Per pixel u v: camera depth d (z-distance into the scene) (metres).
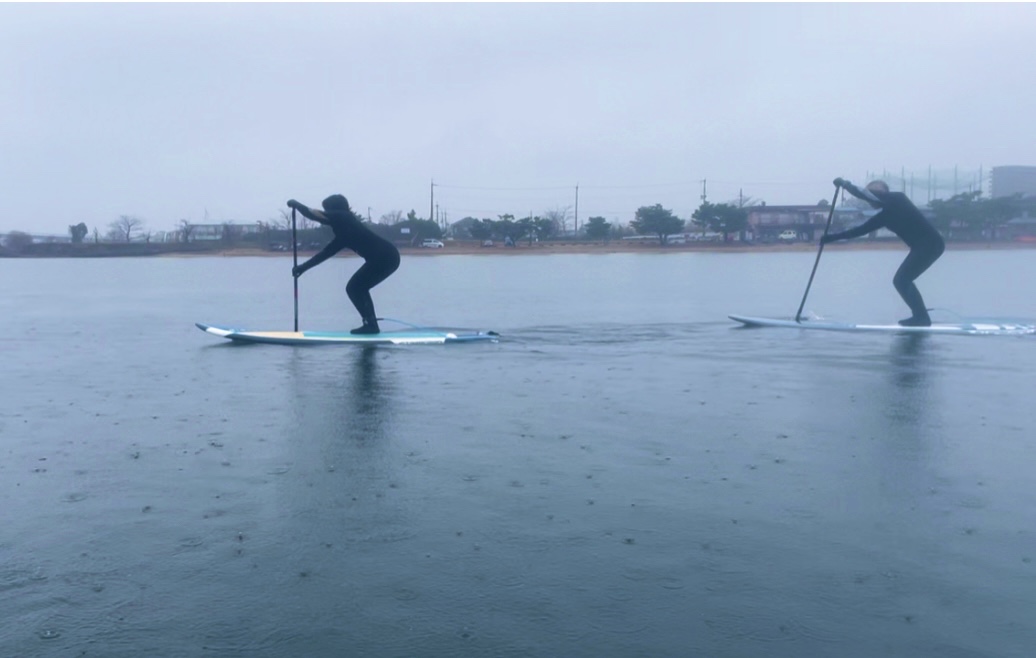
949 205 59.56
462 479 7.26
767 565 5.54
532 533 6.05
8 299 28.88
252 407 10.22
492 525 6.21
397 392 11.21
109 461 7.80
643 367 13.44
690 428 9.11
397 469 7.55
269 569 5.48
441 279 38.62
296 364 13.79
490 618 4.86
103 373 12.88
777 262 52.03
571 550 5.77
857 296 28.97
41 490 6.97
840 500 6.75
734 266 48.09
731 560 5.61
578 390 11.37
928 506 6.62
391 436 8.75
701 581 5.31
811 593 5.15
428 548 5.80
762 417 9.66
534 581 5.31
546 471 7.50
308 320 21.77
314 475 7.38
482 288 33.12
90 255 68.31
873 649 4.54
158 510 6.52
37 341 17.14
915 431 8.98
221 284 36.81
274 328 19.91
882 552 5.74
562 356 14.74
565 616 4.88
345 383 11.91
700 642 4.61
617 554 5.70
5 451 8.16
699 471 7.50
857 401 10.59
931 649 4.54
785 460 7.86
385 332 17.38
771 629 4.74
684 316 22.38
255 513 6.45
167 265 54.69
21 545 5.86
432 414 9.80
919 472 7.49
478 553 5.72
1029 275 38.22
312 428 9.10
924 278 36.62
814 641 4.62
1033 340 16.89
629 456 7.99
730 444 8.43
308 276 42.47
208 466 7.64
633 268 47.31
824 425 9.27
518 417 9.65
